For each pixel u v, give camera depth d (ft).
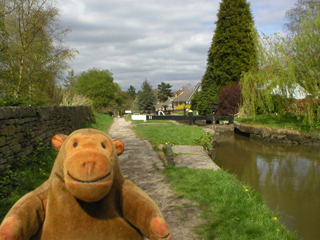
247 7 107.55
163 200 15.38
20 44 32.12
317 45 46.26
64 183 4.45
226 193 16.17
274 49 52.26
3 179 15.17
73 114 41.27
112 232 4.50
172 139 38.04
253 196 16.46
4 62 29.22
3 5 28.89
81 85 120.06
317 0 79.56
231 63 105.50
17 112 18.92
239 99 90.22
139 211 4.52
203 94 115.85
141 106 226.38
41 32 34.94
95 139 4.59
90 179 3.87
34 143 21.94
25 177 16.15
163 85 316.81
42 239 4.29
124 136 42.16
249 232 11.73
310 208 19.60
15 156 18.03
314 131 46.32
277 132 49.85
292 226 16.55
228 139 56.08
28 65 34.19
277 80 50.03
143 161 24.72
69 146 4.49
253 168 31.86
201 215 13.37
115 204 4.73
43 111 25.48
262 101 55.67
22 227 3.96
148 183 18.39
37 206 4.34
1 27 26.37
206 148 35.68
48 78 38.42
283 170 30.94
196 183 18.02
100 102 120.67
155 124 66.69
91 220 4.42
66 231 4.31
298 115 52.03
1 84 26.81
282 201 21.09
